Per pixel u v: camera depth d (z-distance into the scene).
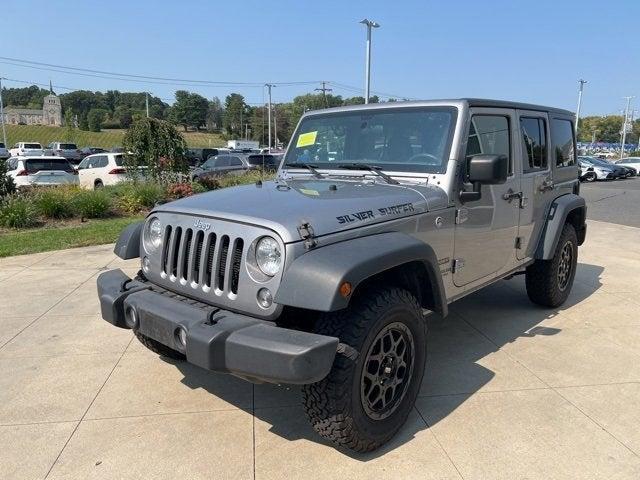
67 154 41.50
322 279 2.46
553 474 2.72
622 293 5.88
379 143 3.87
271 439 3.04
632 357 4.12
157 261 3.22
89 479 2.71
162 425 3.19
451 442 2.99
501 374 3.82
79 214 12.13
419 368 3.10
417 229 3.24
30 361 4.10
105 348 4.34
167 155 15.66
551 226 4.82
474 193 3.60
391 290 2.88
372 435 2.81
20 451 2.94
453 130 3.56
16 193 12.18
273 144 94.12
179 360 4.10
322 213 2.80
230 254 2.75
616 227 11.08
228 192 3.39
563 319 4.99
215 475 2.73
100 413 3.33
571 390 3.58
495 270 4.21
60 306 5.45
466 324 4.86
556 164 5.05
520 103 4.37
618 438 3.03
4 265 7.31
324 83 56.38
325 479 2.69
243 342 2.47
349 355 2.63
